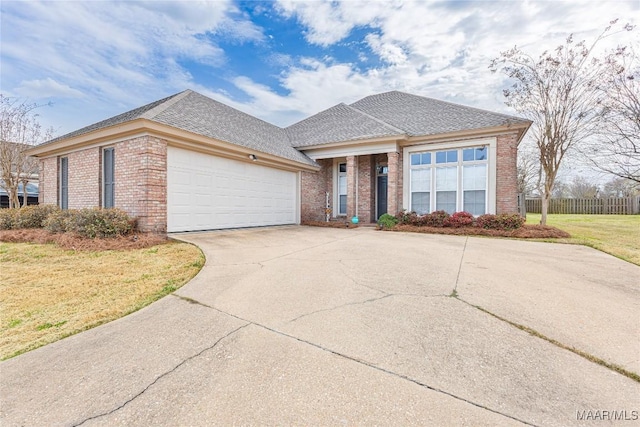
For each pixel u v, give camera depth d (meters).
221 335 3.02
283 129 18.61
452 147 12.66
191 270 5.55
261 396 2.07
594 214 22.67
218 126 11.20
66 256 6.64
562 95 10.98
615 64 10.13
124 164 8.95
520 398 2.04
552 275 5.08
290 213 14.62
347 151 14.57
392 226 12.16
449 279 4.82
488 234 10.20
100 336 3.09
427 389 2.13
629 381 2.23
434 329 3.07
